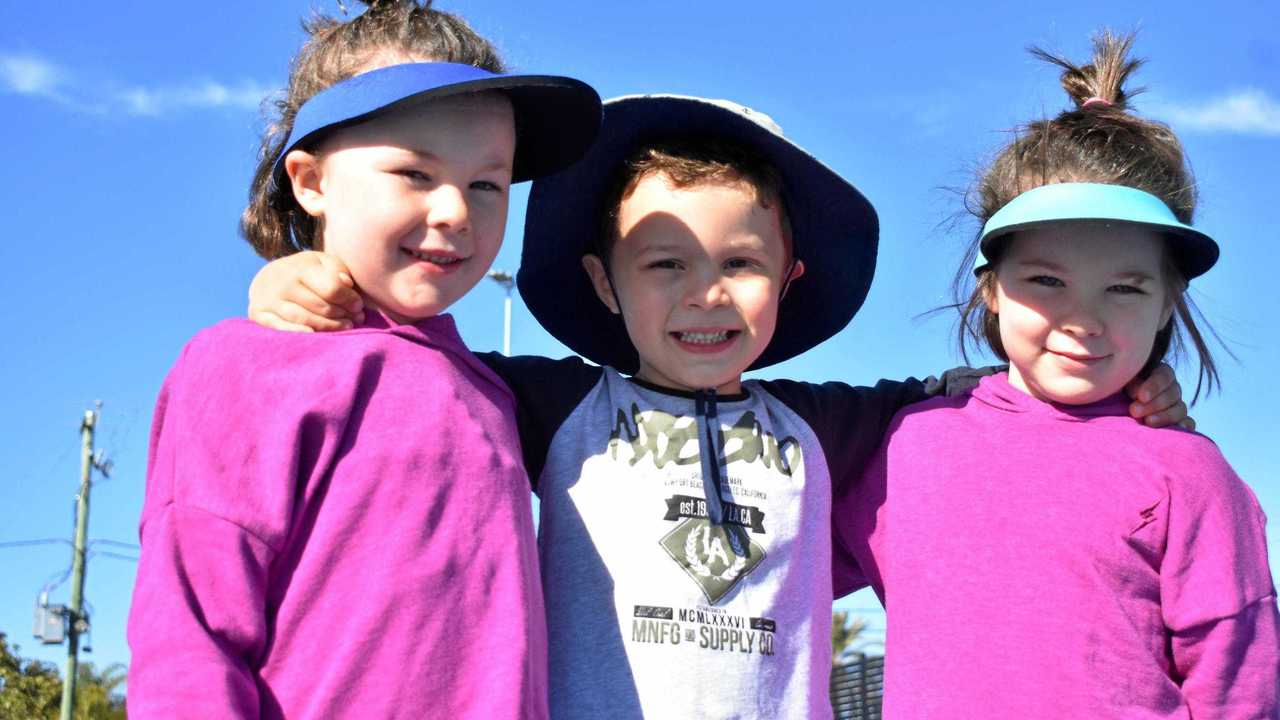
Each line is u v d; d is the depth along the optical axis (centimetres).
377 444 111
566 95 125
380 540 108
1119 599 133
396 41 127
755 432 135
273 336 113
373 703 104
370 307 120
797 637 129
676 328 134
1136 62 155
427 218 117
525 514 117
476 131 119
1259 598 133
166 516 106
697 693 123
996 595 134
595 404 134
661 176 135
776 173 141
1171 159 144
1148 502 134
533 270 146
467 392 118
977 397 146
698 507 129
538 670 112
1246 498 139
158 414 116
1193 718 132
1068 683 130
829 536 136
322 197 121
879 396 150
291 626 105
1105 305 136
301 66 129
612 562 127
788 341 156
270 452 108
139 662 101
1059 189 137
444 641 107
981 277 148
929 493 141
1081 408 141
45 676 1181
